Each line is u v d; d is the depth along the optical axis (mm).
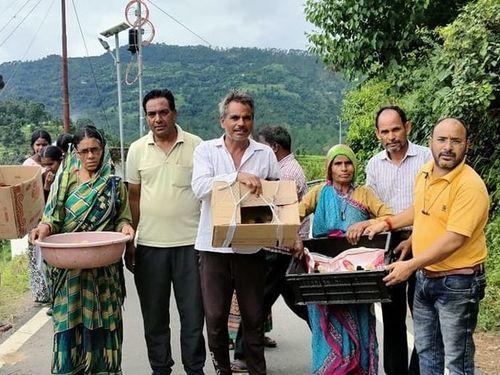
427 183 3637
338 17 10914
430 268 3613
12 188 4254
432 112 8375
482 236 3598
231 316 4996
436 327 3750
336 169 4277
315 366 4051
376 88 10688
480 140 7883
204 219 4230
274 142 5043
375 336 4113
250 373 4379
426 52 10078
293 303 4793
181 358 5160
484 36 6961
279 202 3822
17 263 9188
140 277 4594
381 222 4074
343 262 4016
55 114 44812
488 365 5051
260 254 4238
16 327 6258
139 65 16828
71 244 3910
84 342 4266
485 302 6250
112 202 4344
